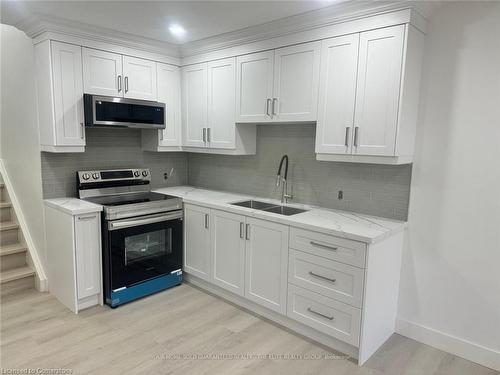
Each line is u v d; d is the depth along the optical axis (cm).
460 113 231
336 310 238
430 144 244
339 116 254
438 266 247
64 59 287
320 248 241
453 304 243
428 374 223
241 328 272
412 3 214
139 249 315
